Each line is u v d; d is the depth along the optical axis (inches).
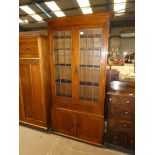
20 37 77.7
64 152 71.4
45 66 82.4
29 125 93.4
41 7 129.6
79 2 120.3
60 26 70.9
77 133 79.7
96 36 69.5
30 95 87.8
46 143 78.2
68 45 77.1
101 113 72.6
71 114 78.7
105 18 61.8
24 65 84.0
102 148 74.1
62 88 83.1
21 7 131.6
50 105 91.7
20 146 75.7
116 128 70.4
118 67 101.0
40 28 211.9
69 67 79.6
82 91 78.7
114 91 71.9
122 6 130.7
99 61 71.9
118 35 194.1
